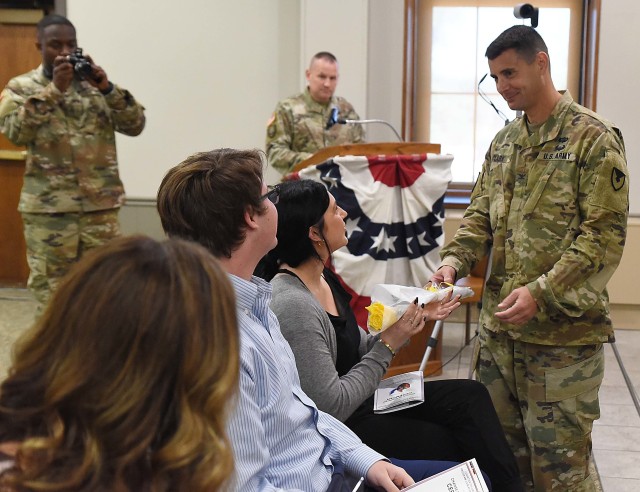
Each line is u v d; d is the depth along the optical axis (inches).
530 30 86.0
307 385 71.7
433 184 129.7
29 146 143.3
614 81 179.9
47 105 139.5
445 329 186.1
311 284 79.3
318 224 77.1
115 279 31.7
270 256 79.0
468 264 96.2
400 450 79.5
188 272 32.6
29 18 197.8
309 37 183.5
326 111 170.6
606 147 82.7
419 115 193.3
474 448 79.2
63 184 144.3
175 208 59.4
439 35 189.9
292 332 72.4
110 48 192.7
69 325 31.4
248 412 50.2
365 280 128.7
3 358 152.9
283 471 57.6
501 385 93.4
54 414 31.1
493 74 88.3
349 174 127.6
